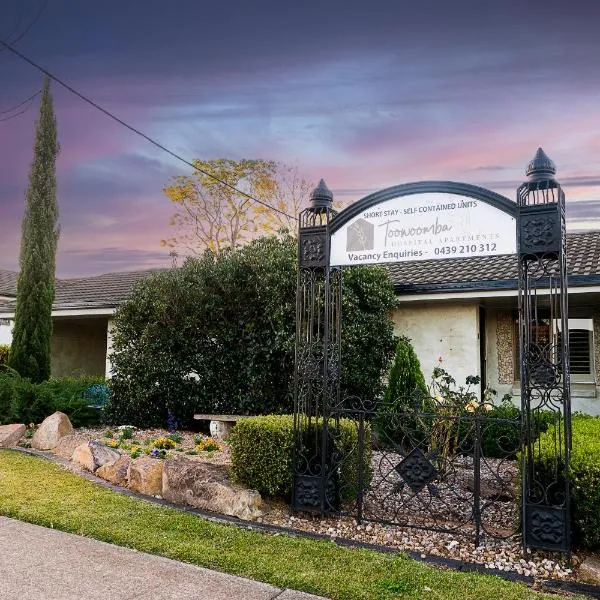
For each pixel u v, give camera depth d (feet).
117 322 36.29
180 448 27.81
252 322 33.17
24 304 42.91
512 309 39.14
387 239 17.90
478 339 37.93
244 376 33.35
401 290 38.17
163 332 34.19
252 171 85.15
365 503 19.75
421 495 21.03
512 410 29.96
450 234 16.94
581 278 32.40
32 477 21.70
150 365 33.96
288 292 32.24
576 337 37.01
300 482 18.07
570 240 44.14
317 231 18.93
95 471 22.88
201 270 34.32
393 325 38.01
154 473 20.56
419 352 39.11
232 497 17.98
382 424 28.89
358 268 35.63
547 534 14.25
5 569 13.42
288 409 32.27
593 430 19.19
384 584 12.69
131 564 13.80
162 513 17.63
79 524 16.47
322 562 13.99
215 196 86.99
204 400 34.22
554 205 15.01
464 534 15.83
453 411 22.89
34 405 33.01
